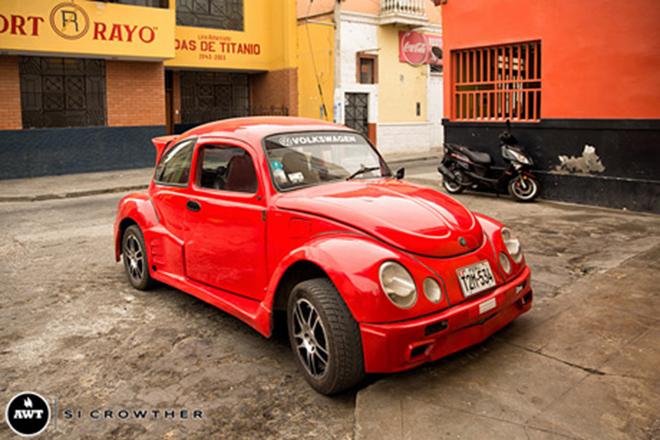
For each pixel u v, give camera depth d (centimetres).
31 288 582
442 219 367
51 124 1620
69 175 1630
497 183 1032
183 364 396
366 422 301
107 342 439
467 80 1132
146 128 1786
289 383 364
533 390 326
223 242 438
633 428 284
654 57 842
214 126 497
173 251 499
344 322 321
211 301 450
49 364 402
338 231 354
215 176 458
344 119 2186
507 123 1015
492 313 349
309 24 2084
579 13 920
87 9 1536
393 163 1934
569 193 974
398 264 320
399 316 309
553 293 503
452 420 299
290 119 491
